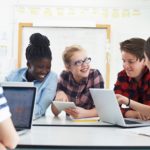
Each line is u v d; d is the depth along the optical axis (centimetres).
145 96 186
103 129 144
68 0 277
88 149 104
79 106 206
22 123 136
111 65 276
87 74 207
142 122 161
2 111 86
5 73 271
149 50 153
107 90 151
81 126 153
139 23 280
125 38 278
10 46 275
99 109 167
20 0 276
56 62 274
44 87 191
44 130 138
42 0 276
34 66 193
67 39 276
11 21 276
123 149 104
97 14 278
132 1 279
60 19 276
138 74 185
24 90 139
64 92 208
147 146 105
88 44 277
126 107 176
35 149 104
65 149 104
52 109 199
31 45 195
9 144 89
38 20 276
